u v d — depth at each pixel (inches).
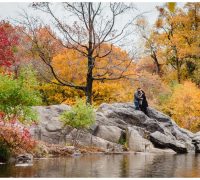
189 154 1039.0
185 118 1774.1
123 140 1087.0
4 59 1220.5
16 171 533.3
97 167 608.4
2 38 1237.7
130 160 757.9
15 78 750.5
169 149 1090.1
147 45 2069.4
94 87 1636.3
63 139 999.0
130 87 1660.9
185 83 1841.8
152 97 1754.4
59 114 1073.5
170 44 2066.9
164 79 2192.4
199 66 2150.6
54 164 639.8
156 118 1304.1
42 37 1472.7
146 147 1061.1
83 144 1013.8
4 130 704.4
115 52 1530.5
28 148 750.5
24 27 1421.0
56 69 1619.1
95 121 1077.1
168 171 575.2
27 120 749.3
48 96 1667.1
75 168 588.1
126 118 1196.5
